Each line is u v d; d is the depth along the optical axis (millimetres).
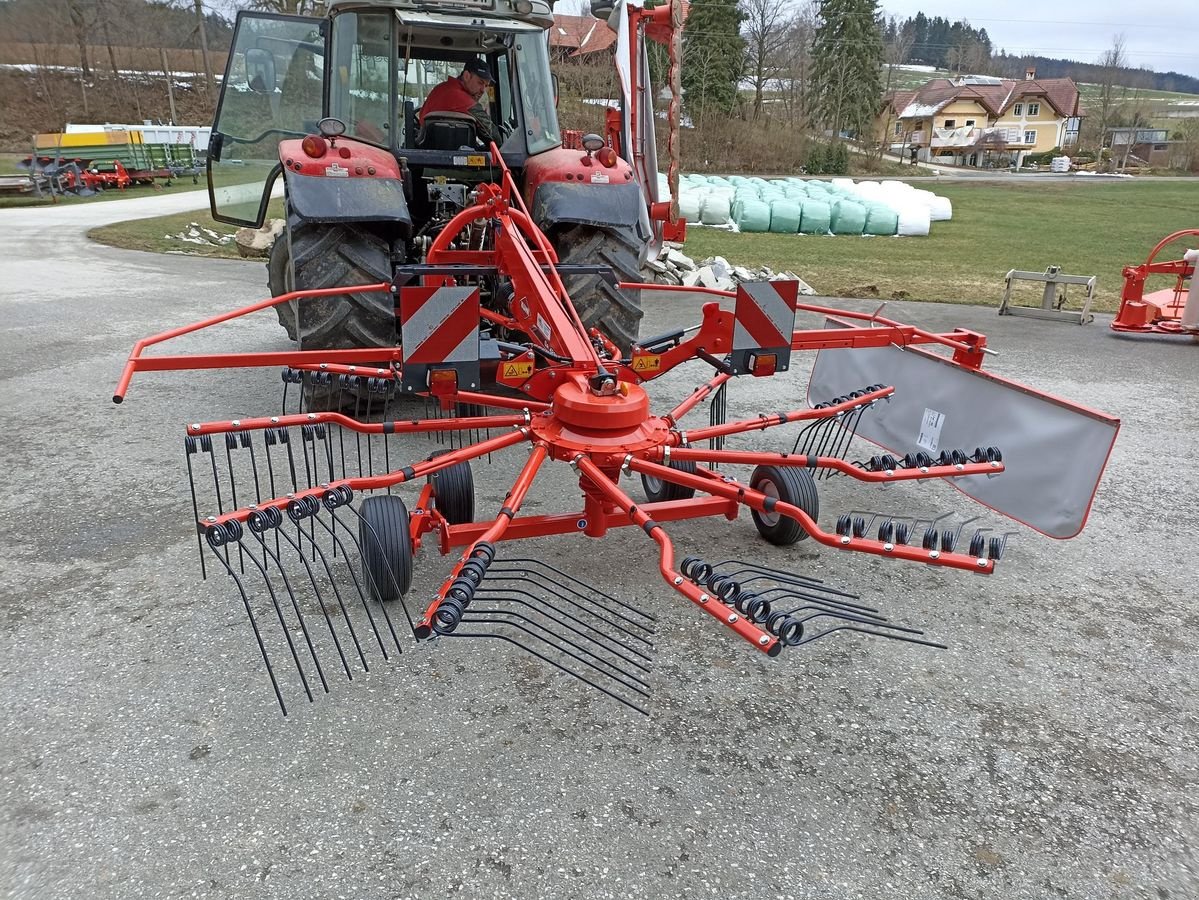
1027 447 3594
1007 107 78688
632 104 7633
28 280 10195
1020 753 2365
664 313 8969
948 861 1996
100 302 8836
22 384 5680
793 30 52469
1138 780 2277
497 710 2465
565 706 2492
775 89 54656
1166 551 3633
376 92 5031
